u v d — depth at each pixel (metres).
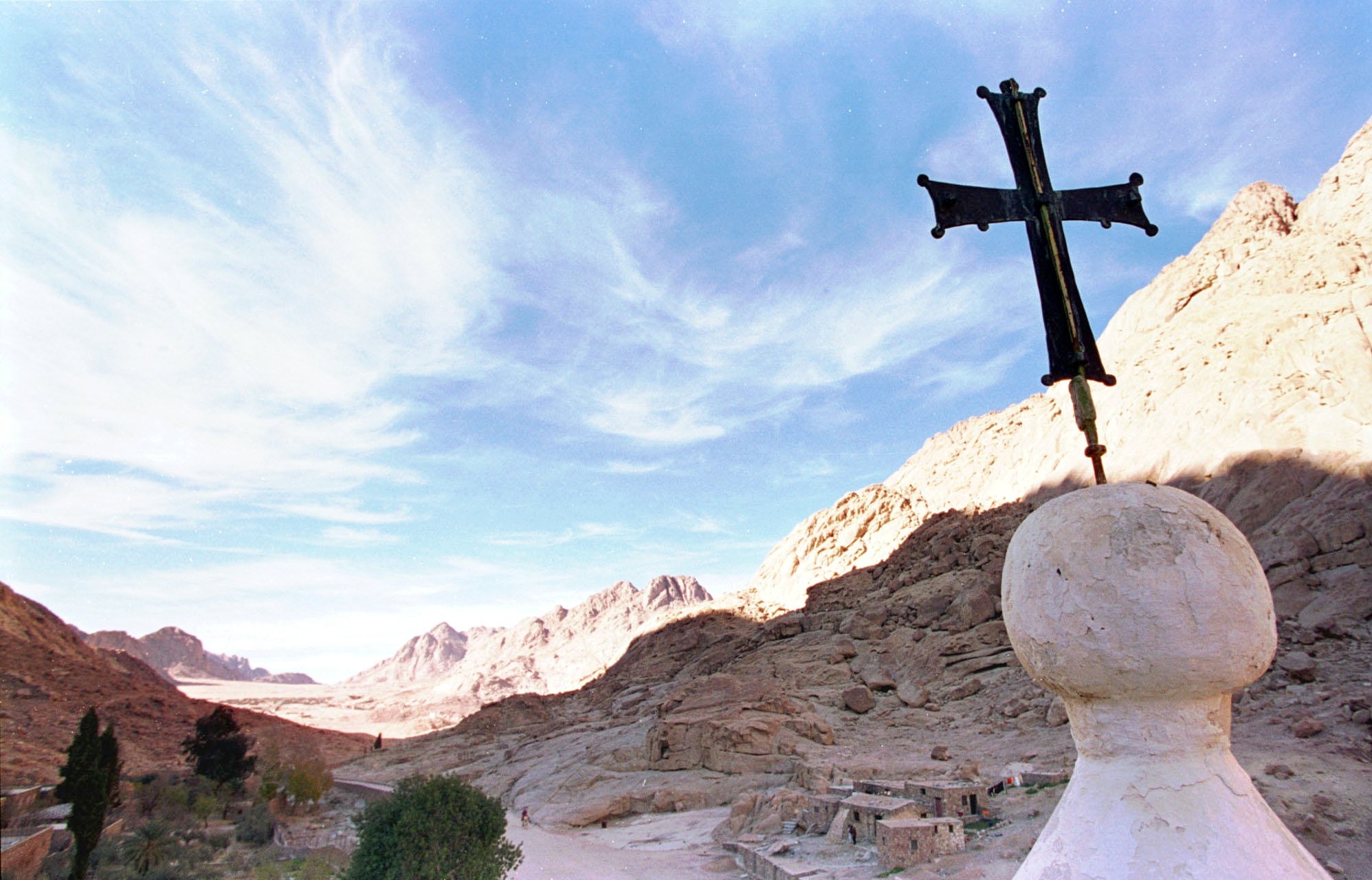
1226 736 2.84
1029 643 2.97
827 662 52.94
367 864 18.70
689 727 41.94
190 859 33.91
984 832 20.33
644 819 35.34
